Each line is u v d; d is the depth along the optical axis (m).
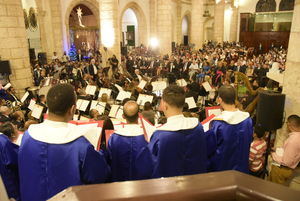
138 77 11.55
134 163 2.36
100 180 1.79
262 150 3.62
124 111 2.48
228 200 0.61
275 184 0.63
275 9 28.33
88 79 11.50
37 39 17.00
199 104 9.42
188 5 32.19
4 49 9.50
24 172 1.74
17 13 9.64
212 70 14.41
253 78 11.68
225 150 2.67
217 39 28.20
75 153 1.68
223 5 27.41
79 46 23.91
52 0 17.23
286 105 4.04
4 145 2.05
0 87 8.43
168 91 2.33
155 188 0.63
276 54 19.62
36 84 11.68
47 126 1.75
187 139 2.28
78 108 6.81
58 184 1.68
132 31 24.92
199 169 2.37
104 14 14.91
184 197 0.60
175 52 23.45
